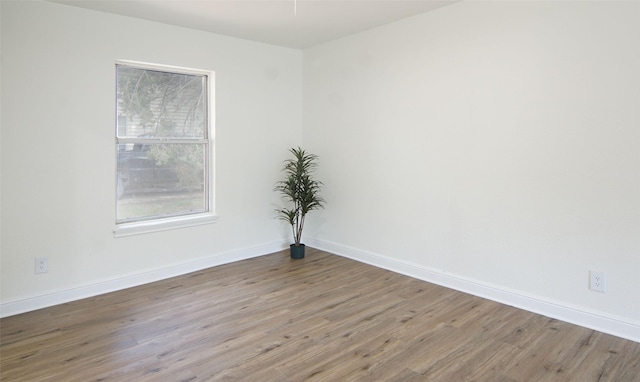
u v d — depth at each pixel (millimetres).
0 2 2910
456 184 3463
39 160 3143
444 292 3475
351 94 4297
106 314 3055
